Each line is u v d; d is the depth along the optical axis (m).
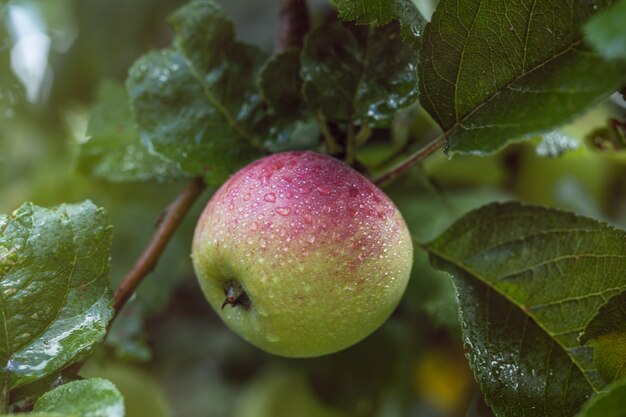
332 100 0.41
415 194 0.51
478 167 0.57
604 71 0.32
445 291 0.46
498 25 0.35
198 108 0.44
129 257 0.58
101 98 0.52
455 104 0.37
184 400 0.69
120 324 0.52
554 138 0.46
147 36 0.66
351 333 0.38
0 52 0.54
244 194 0.38
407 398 0.60
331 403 0.58
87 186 0.62
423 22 0.38
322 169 0.38
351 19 0.36
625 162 0.48
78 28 0.67
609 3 0.33
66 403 0.34
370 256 0.37
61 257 0.37
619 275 0.38
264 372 0.66
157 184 0.61
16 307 0.36
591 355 0.38
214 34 0.45
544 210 0.40
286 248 0.37
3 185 0.68
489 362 0.38
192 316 0.71
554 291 0.39
